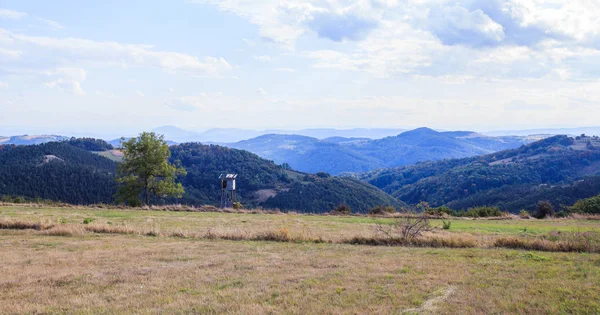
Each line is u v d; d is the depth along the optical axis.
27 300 9.89
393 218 37.88
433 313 8.95
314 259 15.33
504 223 33.25
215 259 15.20
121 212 38.44
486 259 15.37
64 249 17.03
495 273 12.91
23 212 34.25
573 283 11.52
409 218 21.95
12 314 8.92
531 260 15.21
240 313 8.90
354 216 40.44
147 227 24.95
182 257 15.52
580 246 17.28
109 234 21.70
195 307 9.31
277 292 10.62
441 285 11.41
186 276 12.41
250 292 10.66
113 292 10.59
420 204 24.94
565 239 18.72
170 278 12.14
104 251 16.58
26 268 13.27
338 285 11.40
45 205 42.91
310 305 9.51
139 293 10.52
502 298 10.08
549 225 31.33
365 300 9.92
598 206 42.62
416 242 19.20
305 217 38.53
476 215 42.62
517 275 12.63
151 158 54.00
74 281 11.70
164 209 43.66
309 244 19.30
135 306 9.47
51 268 13.34
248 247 18.16
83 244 18.27
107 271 12.98
